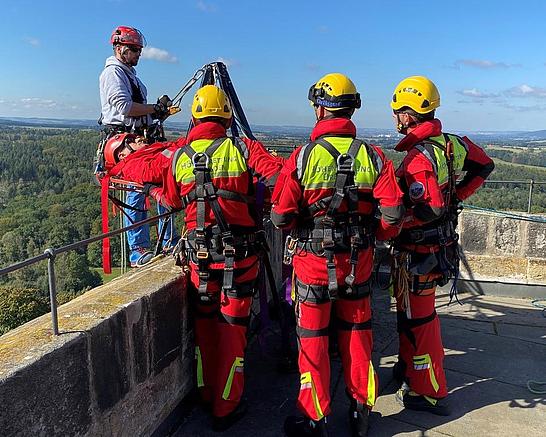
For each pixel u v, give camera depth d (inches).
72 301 107.2
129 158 130.0
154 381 111.0
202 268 115.4
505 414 127.6
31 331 85.8
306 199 105.6
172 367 119.1
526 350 165.8
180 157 114.7
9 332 86.6
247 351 162.4
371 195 106.6
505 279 220.7
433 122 118.6
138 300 103.1
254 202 117.6
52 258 81.7
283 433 119.6
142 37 173.8
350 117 109.4
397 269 125.6
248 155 115.9
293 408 130.5
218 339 120.1
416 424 122.9
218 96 115.9
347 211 105.7
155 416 112.0
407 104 119.1
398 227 108.5
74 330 86.3
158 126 176.1
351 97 106.5
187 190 114.0
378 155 106.0
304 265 109.2
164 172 119.4
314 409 110.3
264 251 127.3
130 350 100.5
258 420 125.1
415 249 122.3
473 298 219.0
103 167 158.2
